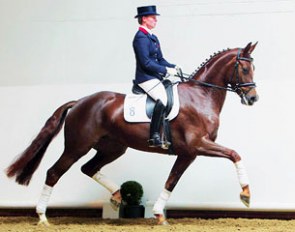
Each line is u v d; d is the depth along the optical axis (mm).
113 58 8266
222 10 8070
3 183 8141
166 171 7852
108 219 7266
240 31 8008
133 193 7383
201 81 6480
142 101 6461
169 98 6312
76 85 8273
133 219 7191
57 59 8367
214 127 6297
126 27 8289
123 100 6570
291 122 7695
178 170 6500
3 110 8344
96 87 8234
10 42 8477
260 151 7691
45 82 8344
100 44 8320
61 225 6457
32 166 6629
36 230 5996
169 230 5902
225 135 7781
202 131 6238
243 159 7695
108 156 6996
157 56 6660
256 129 7746
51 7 8484
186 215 7801
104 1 8383
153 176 7859
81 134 6512
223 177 7703
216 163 7734
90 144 6543
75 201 7887
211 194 7688
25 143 8234
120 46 8273
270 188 7598
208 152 6176
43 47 8414
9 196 8102
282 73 7832
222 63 6418
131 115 6402
